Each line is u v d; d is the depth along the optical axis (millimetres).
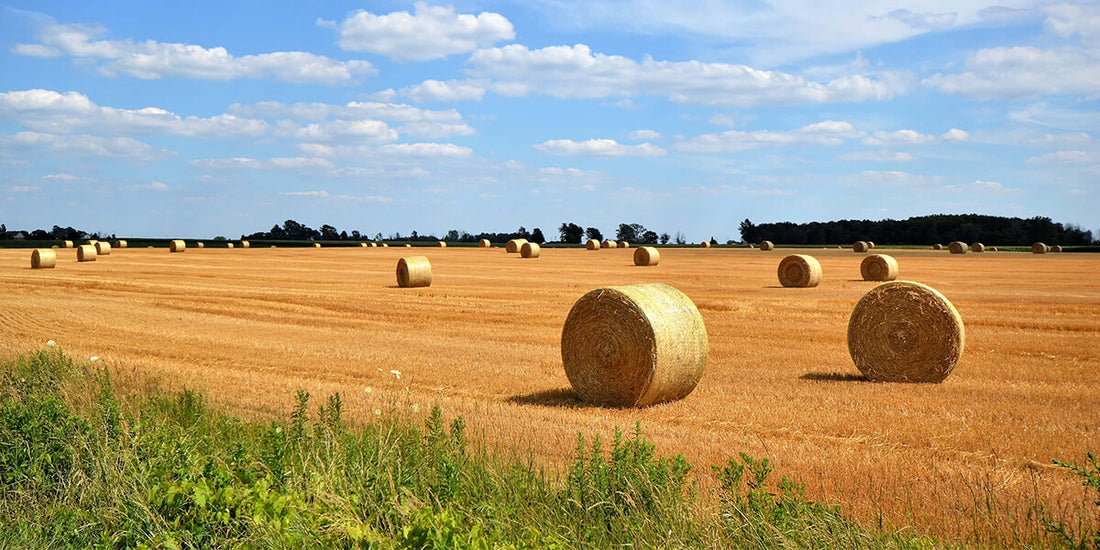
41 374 11094
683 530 5660
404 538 5137
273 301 29859
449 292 33156
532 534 5531
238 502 5797
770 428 10922
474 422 10836
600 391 13148
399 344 19406
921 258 66875
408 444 7582
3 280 38500
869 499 7574
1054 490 7945
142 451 7184
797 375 15555
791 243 140125
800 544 5527
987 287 35281
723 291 32906
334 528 5473
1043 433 10453
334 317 25250
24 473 6879
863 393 13500
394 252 80812
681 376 13062
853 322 15883
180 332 21469
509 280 39938
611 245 98562
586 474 6629
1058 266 53000
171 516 5871
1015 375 15273
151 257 66062
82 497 6492
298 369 15797
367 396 12836
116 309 27141
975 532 6492
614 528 5801
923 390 13836
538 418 11422
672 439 10102
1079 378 14820
